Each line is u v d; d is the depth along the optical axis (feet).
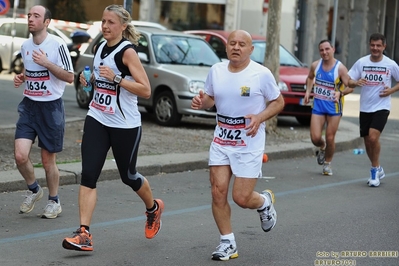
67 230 44.93
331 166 77.30
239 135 38.78
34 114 46.52
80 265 37.65
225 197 39.45
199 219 49.80
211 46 109.60
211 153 39.52
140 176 41.37
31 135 46.93
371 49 65.57
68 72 45.83
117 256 39.70
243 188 38.96
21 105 46.98
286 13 188.96
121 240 43.29
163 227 47.06
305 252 41.78
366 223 49.98
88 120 39.86
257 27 181.57
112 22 39.09
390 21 282.15
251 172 38.93
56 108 46.57
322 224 49.26
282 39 189.98
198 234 45.42
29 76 46.32
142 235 44.73
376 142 65.26
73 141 77.05
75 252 40.16
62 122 47.01
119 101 39.47
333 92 69.26
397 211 54.60
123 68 39.32
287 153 81.25
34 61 44.91
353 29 240.94
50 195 48.06
